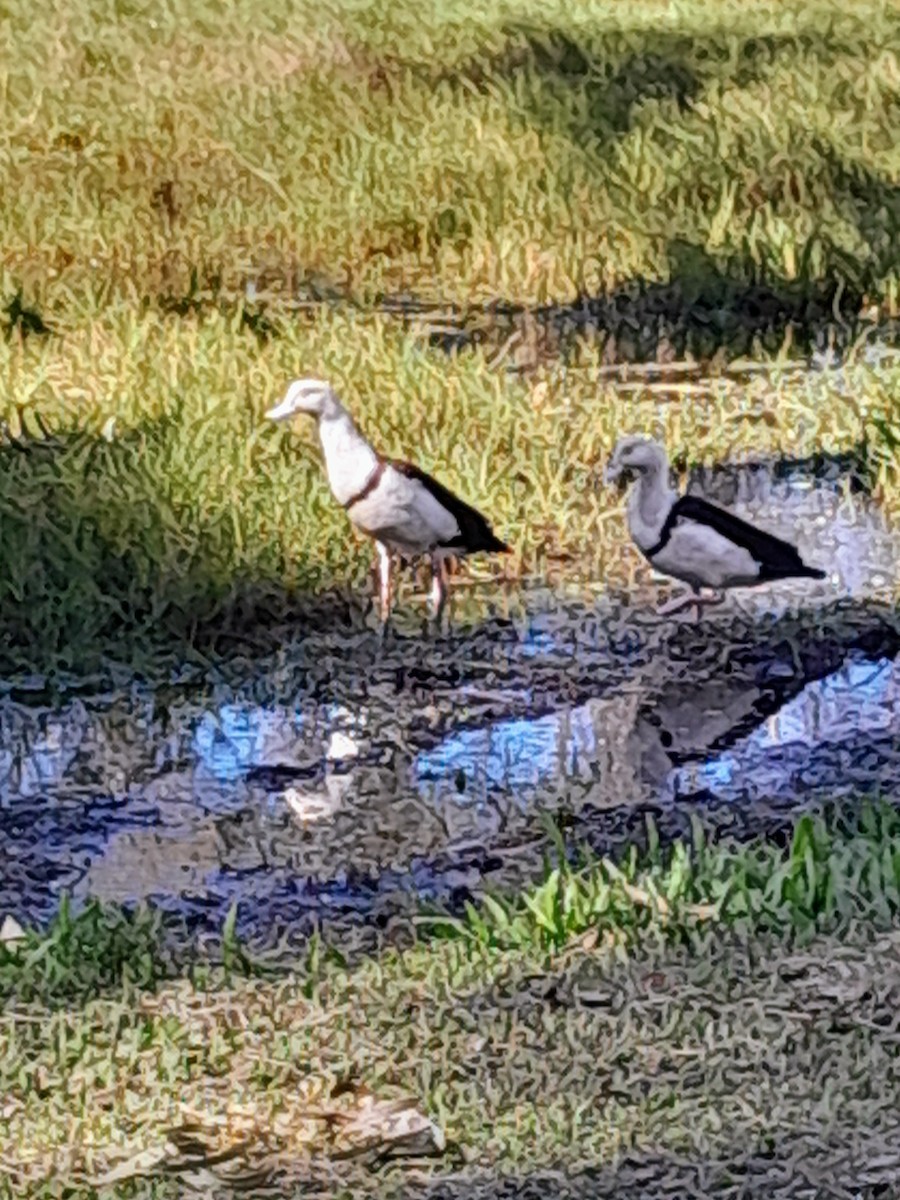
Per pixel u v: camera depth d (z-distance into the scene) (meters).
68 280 14.69
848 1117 5.70
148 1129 5.81
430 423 12.12
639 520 9.84
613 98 18.39
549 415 12.41
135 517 10.43
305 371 12.77
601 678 9.35
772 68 19.34
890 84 18.80
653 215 15.98
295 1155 5.68
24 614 9.69
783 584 10.38
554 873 7.00
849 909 6.71
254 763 8.58
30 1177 5.61
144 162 16.92
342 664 9.45
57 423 11.78
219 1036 6.23
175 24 20.39
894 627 9.90
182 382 12.45
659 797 8.20
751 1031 6.10
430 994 6.42
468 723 8.93
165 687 9.23
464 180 16.59
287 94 18.52
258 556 10.27
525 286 15.13
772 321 14.56
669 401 13.10
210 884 7.55
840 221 16.02
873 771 8.42
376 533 9.78
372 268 15.37
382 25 20.50
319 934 7.05
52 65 19.22
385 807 8.15
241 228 15.82
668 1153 5.57
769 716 8.99
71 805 8.23
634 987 6.36
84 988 6.57
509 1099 5.85
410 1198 5.47
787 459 12.13
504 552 10.12
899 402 12.55
